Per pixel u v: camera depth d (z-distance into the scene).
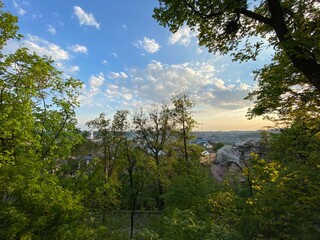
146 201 33.81
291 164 10.13
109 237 13.05
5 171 6.95
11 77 9.02
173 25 8.34
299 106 7.94
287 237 8.50
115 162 28.80
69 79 12.64
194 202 16.09
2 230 6.27
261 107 7.92
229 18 8.22
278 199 8.77
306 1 6.81
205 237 7.96
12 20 9.27
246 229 9.32
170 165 29.92
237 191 16.88
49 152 11.22
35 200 7.20
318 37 5.67
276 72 7.59
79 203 9.70
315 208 7.98
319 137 8.87
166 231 9.17
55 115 11.93
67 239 8.05
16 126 7.65
